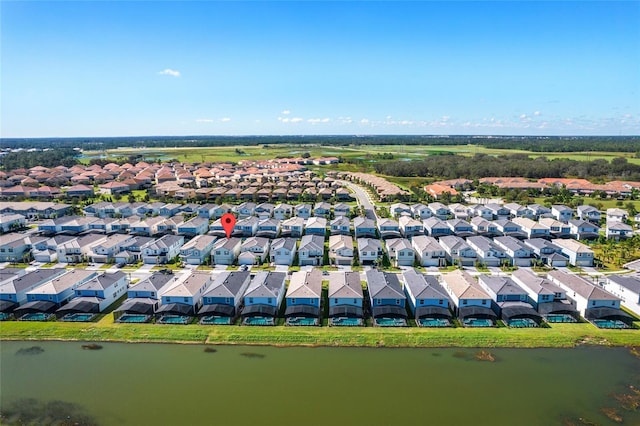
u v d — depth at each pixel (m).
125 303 67.69
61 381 52.53
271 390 50.59
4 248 93.31
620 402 49.34
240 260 91.94
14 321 65.88
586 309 66.75
